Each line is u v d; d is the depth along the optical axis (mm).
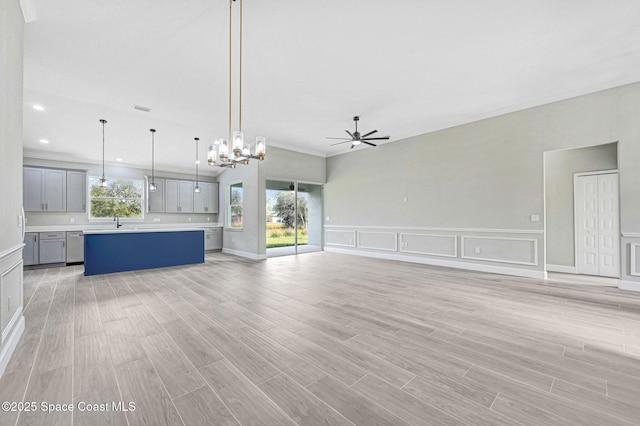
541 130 4398
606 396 1583
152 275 4898
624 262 3807
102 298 3516
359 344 2240
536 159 4453
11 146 2113
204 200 8414
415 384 1708
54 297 3564
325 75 3574
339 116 5059
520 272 4645
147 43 2887
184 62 3252
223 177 8336
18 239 2365
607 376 1779
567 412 1455
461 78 3680
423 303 3262
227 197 8203
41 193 5891
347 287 4004
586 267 4852
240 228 7379
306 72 3498
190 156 7109
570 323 2646
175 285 4168
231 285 4152
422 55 3145
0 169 1853
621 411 1459
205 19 2539
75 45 2898
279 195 7250
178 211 7902
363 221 7191
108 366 1916
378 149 6852
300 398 1581
